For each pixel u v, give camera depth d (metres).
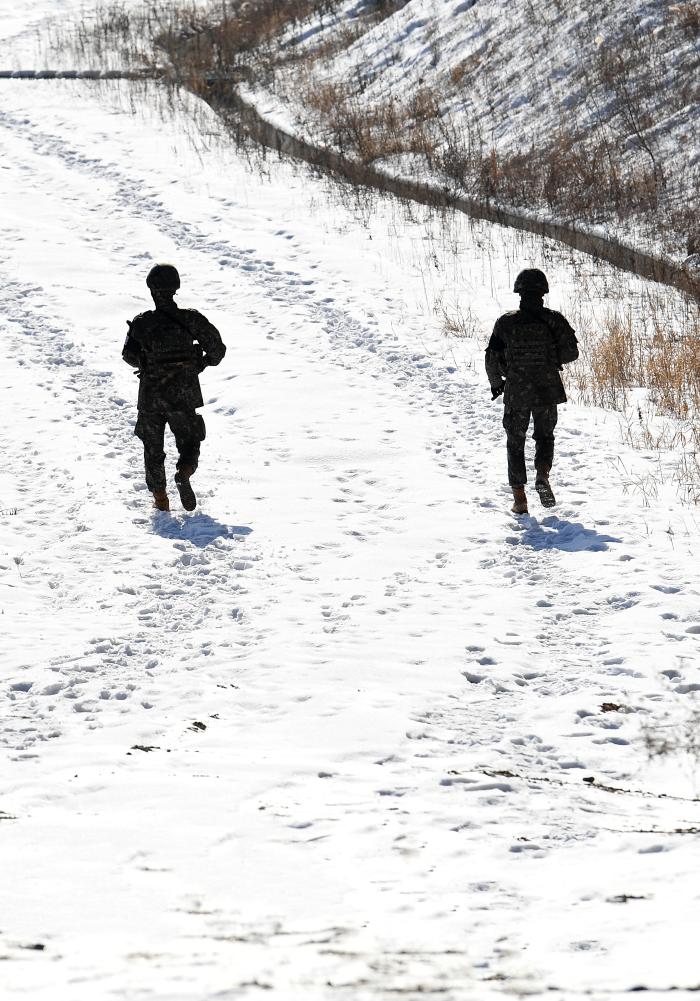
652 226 62.84
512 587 27.95
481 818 15.78
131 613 26.78
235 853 14.33
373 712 20.83
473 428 39.78
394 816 15.86
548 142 75.00
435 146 80.44
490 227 65.88
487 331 49.41
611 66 77.62
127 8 135.25
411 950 10.69
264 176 76.94
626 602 26.22
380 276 57.75
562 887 13.03
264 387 43.94
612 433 38.34
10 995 8.90
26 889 12.77
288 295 55.34
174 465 36.94
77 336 48.97
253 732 20.16
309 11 120.19
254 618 26.25
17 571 29.25
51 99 98.25
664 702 21.38
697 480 33.91
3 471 36.34
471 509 33.22
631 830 15.40
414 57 96.12
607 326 48.78
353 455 37.69
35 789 17.31
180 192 73.00
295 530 31.94
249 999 8.85
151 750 19.36
